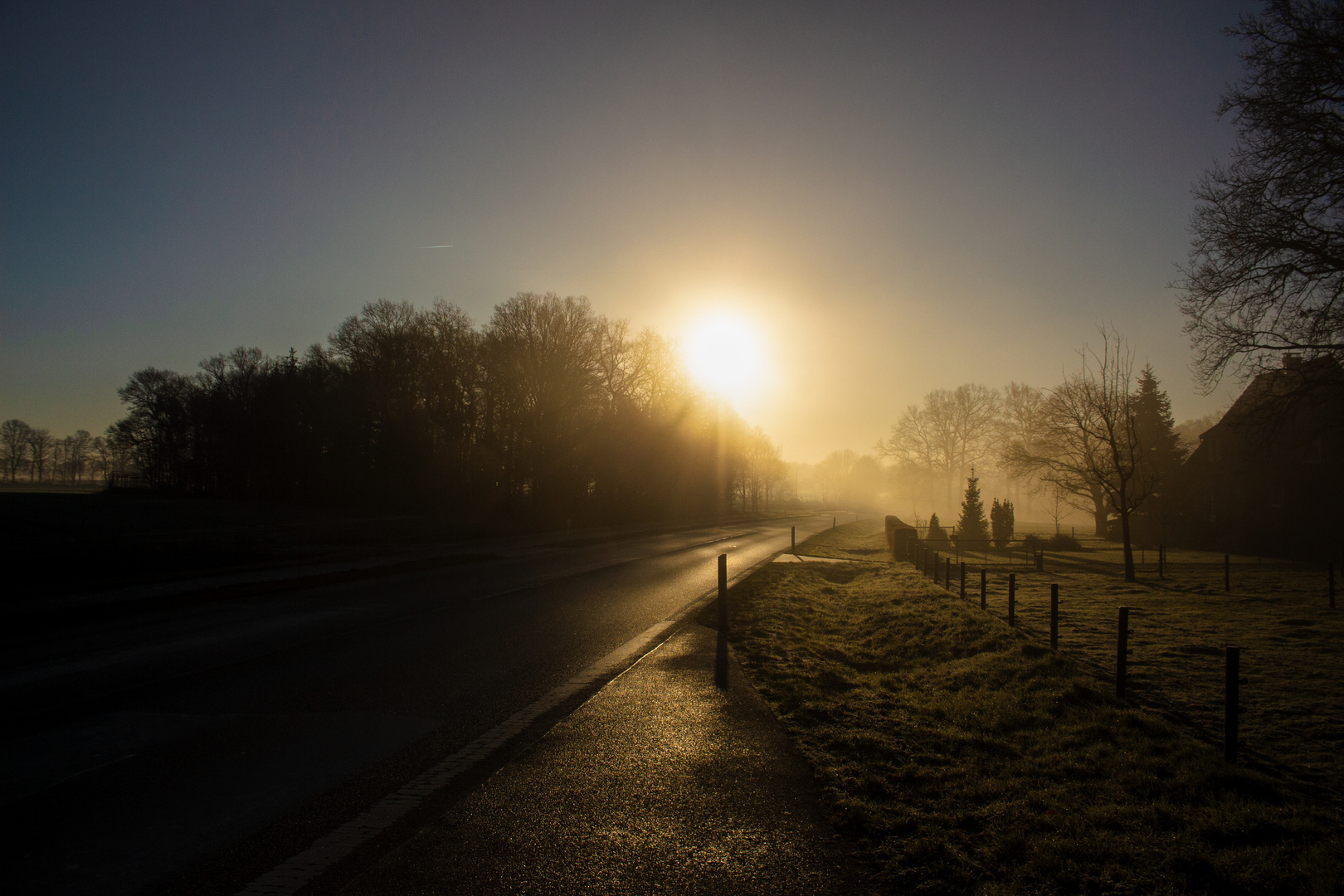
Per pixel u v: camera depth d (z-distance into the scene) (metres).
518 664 8.82
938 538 38.66
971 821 4.35
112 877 3.63
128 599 14.27
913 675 8.81
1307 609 13.84
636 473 59.56
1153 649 9.78
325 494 57.06
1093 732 6.00
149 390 73.69
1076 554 33.19
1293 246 17.70
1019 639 9.65
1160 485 41.72
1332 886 3.43
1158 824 4.27
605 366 55.56
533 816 4.41
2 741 5.84
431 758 5.44
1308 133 17.30
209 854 3.89
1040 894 3.52
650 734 6.08
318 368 59.84
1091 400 23.59
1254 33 17.69
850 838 4.16
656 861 3.84
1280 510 36.16
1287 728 6.32
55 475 139.00
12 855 3.88
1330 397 18.61
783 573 20.91
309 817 4.37
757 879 3.67
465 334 54.06
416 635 10.71
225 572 19.67
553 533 44.22
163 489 68.31
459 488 52.78
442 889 3.52
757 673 8.47
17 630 11.12
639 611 13.36
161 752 5.55
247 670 8.38
